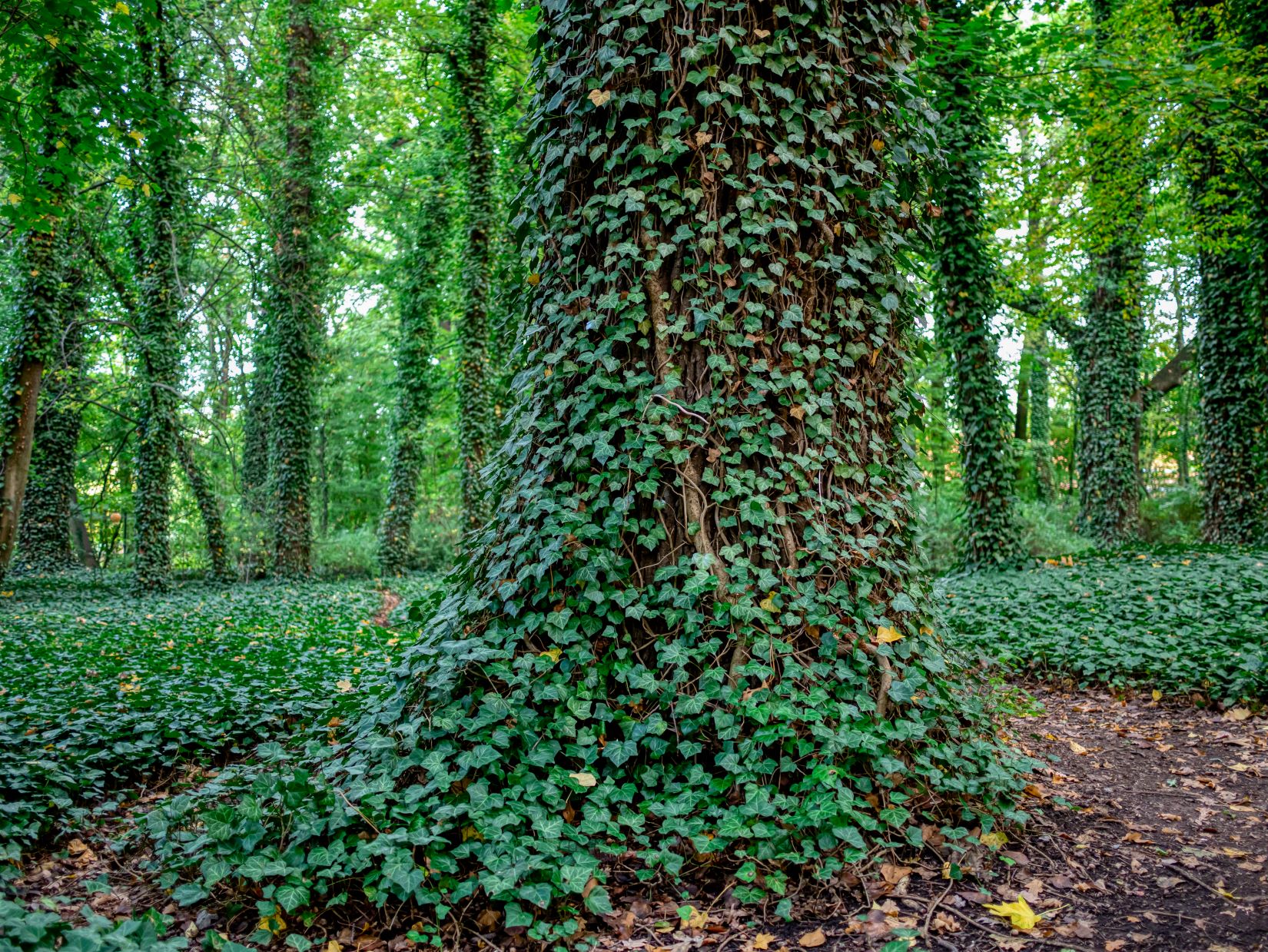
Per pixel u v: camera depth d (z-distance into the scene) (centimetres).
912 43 478
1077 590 950
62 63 620
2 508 1297
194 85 1368
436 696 360
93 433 2583
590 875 290
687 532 381
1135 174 1383
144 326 1631
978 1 1156
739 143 405
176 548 2294
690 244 398
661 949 273
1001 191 1515
